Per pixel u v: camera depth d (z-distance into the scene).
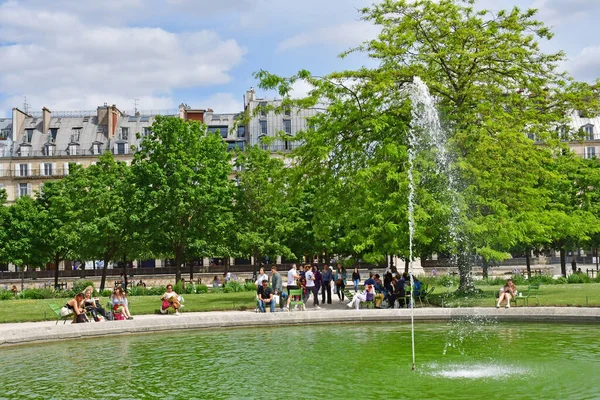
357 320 24.84
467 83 32.50
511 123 31.41
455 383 14.69
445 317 24.53
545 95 33.81
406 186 28.17
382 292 31.08
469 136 29.86
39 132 104.06
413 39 30.44
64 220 62.91
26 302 37.22
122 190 51.72
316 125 32.72
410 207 28.02
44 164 100.75
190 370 16.67
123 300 25.75
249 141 100.44
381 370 16.14
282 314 24.77
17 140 103.31
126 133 103.62
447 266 70.25
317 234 33.34
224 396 13.91
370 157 31.70
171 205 49.00
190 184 49.59
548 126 34.78
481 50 31.69
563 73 34.44
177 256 50.59
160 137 51.12
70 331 22.08
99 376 16.19
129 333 23.22
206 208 50.09
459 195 29.25
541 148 33.38
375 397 13.58
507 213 30.55
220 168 51.31
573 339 20.05
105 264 52.97
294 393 14.02
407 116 31.28
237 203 57.94
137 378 15.86
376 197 29.95
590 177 51.34
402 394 13.78
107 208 53.00
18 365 17.78
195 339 21.98
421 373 15.74
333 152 32.25
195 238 49.81
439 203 28.50
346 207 32.06
